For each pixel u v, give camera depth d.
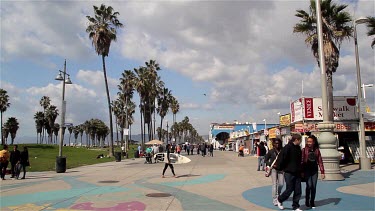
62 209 9.62
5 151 18.69
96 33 45.53
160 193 12.36
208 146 56.50
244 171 21.28
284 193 9.09
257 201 10.53
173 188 13.69
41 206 10.13
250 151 55.78
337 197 10.89
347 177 16.34
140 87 68.19
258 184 14.70
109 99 47.34
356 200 10.34
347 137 26.25
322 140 15.46
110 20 46.59
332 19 21.53
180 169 23.59
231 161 33.19
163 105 92.38
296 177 9.01
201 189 13.29
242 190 12.91
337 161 15.35
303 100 25.98
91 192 12.93
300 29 21.67
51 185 15.61
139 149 49.53
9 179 18.97
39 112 128.75
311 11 21.55
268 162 10.14
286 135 31.03
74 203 10.56
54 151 69.75
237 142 71.69
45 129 134.25
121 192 12.80
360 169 20.06
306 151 9.50
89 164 33.12
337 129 25.22
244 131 65.75
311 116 25.78
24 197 11.96
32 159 43.56
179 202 10.48
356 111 25.45
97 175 20.36
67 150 74.12
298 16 21.92
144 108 69.19
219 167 24.95
